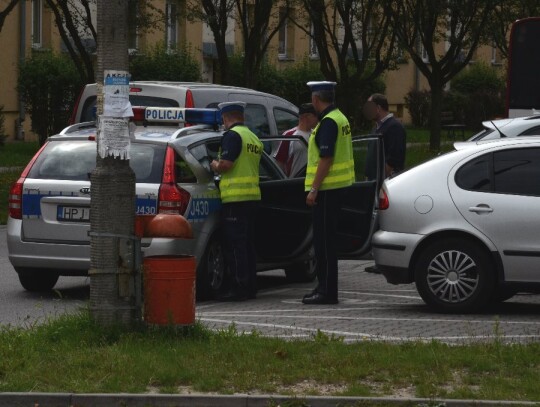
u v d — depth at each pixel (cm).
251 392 922
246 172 1512
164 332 1094
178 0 3681
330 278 1491
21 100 4188
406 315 1388
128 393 912
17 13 4688
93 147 1535
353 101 4388
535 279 1373
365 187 1602
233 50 5834
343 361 1012
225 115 1519
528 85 2595
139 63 4591
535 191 1380
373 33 4369
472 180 1397
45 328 1127
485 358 1022
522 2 4375
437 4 4284
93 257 1105
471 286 1390
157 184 1473
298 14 4684
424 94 6831
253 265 1552
